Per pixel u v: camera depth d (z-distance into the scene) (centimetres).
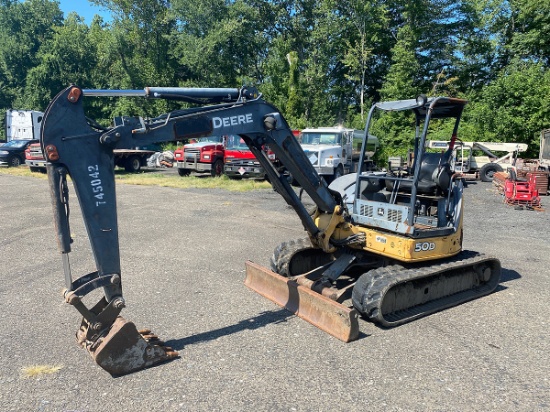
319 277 600
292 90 3441
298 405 365
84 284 401
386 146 2364
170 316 540
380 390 388
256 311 556
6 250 826
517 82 2423
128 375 409
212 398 373
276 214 1196
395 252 538
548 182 1731
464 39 3506
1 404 364
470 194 1645
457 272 604
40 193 1534
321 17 3741
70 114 393
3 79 4788
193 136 456
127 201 1394
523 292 642
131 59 4016
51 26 5059
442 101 532
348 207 632
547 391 390
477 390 390
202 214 1191
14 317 534
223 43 3847
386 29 3806
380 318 495
